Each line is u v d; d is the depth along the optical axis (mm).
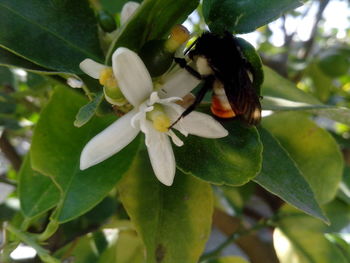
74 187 109
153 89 98
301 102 133
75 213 106
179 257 115
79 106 118
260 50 231
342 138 200
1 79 168
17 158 195
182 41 96
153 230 117
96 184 109
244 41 104
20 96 161
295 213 151
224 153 106
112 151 94
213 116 106
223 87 102
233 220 188
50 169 111
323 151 146
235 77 99
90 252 156
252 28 103
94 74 93
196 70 100
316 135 146
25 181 121
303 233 147
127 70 91
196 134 100
